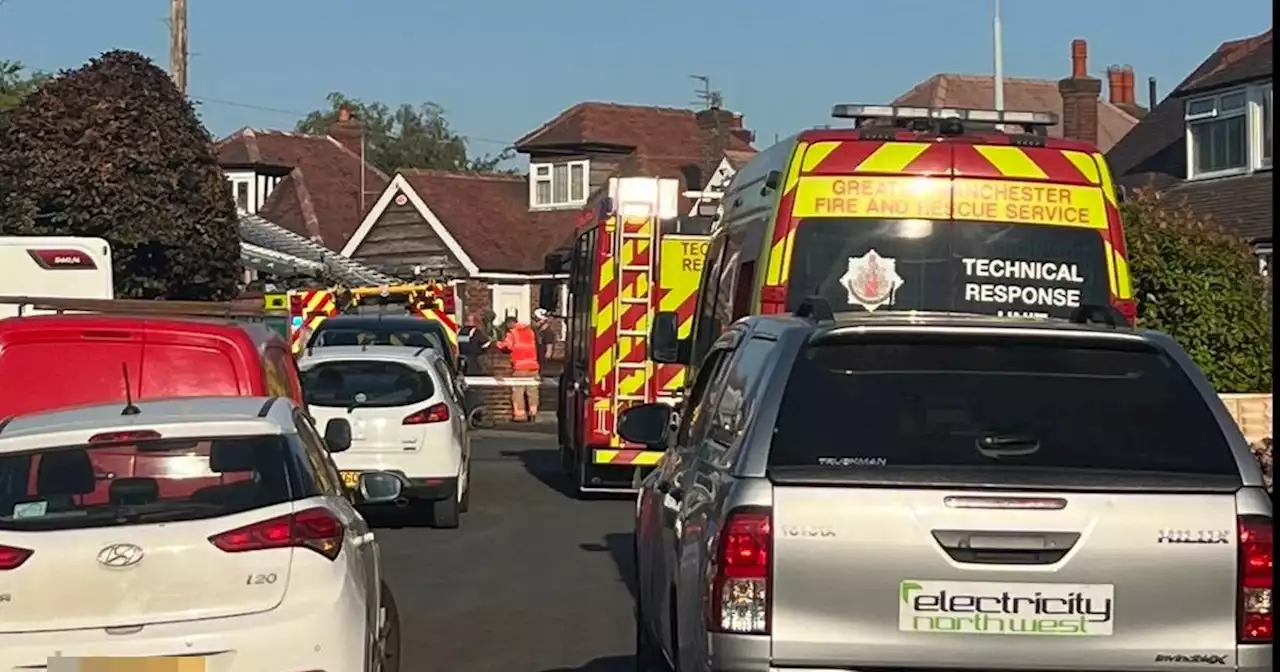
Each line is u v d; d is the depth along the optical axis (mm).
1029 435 5855
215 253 25547
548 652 10617
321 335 23984
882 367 6012
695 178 50719
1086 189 11000
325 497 7250
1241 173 32125
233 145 59938
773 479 5656
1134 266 19109
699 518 6211
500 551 14992
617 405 18531
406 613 11945
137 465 7016
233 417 7293
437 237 49469
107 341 10133
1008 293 10898
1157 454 5824
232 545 6797
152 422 7199
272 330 11398
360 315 25422
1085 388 5996
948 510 5602
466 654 10547
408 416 16172
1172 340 6203
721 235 13406
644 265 18500
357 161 61156
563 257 22812
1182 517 5637
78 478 6961
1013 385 5977
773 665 5590
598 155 51281
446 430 16328
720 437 6562
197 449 7098
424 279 34969
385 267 47438
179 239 24891
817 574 5594
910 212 10867
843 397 5910
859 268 10797
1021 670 5590
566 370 21875
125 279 24719
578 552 14938
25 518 6820
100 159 24359
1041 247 10922
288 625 6766
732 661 5609
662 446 8703
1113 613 5602
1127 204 19625
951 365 6035
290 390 11172
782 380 5949
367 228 50719
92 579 6672
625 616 11828
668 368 18547
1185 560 5621
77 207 24312
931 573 5590
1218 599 5633
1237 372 18984
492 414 31375
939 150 10938
